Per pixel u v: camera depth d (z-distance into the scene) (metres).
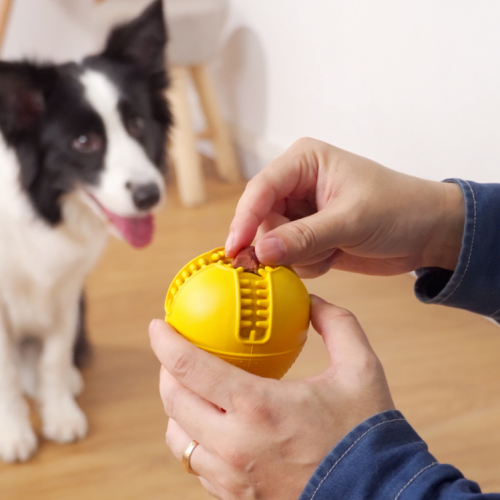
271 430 0.52
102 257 1.95
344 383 0.54
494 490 1.09
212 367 0.53
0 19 2.38
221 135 2.52
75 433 1.24
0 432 1.21
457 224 0.73
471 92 1.52
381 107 1.83
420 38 1.64
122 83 1.30
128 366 1.47
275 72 2.32
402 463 0.49
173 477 1.15
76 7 3.01
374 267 0.82
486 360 1.46
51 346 1.29
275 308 0.56
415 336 1.56
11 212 1.18
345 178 0.70
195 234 2.11
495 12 1.40
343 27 1.91
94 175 1.26
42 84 1.21
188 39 2.20
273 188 0.71
